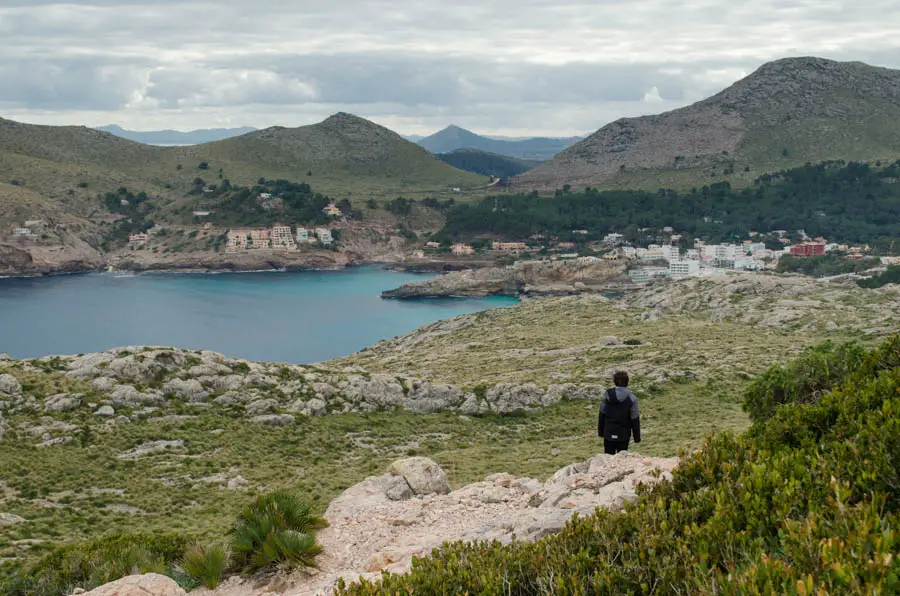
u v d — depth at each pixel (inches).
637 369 3294.8
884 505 278.4
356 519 677.3
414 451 2233.0
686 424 2075.5
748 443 384.2
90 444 2095.2
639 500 357.1
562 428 2501.2
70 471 1866.4
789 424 438.3
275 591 536.4
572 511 510.3
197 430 2292.1
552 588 279.3
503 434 2484.0
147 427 2253.9
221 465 1995.6
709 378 2960.1
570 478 663.8
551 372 3570.4
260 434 2316.7
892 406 358.3
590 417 2632.9
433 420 2652.6
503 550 339.0
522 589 301.4
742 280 6072.8
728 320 5128.0
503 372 3796.8
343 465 2046.0
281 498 649.0
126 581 466.3
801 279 6038.4
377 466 2005.4
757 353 3499.0
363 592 313.1
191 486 1792.6
